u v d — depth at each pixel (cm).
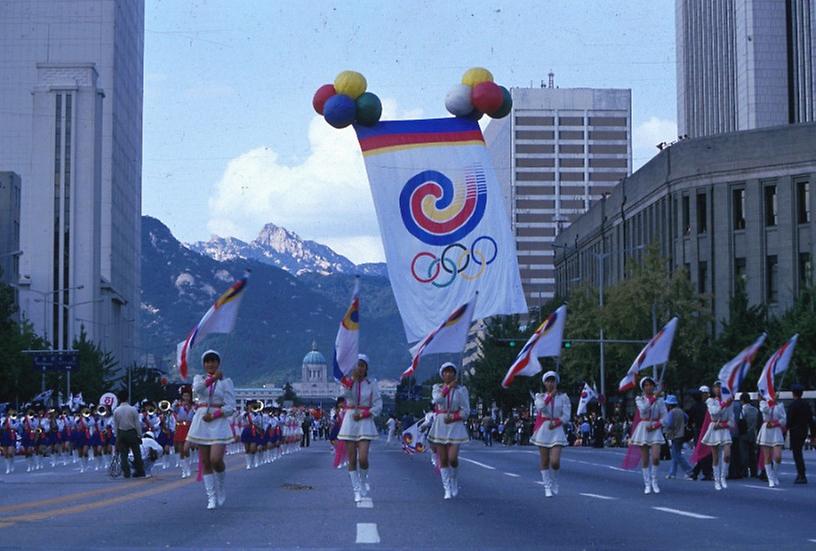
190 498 2378
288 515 1891
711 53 19262
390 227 3794
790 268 8812
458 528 1673
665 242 9756
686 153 9494
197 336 2031
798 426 3044
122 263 19575
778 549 1417
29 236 17250
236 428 4538
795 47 16775
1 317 8900
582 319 8669
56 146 16362
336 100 3738
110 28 18462
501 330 11275
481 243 3766
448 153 3803
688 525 1745
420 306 3781
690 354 7900
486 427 9456
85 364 11606
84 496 2495
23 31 18450
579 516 1903
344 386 2203
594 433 8094
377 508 2055
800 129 8844
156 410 4325
